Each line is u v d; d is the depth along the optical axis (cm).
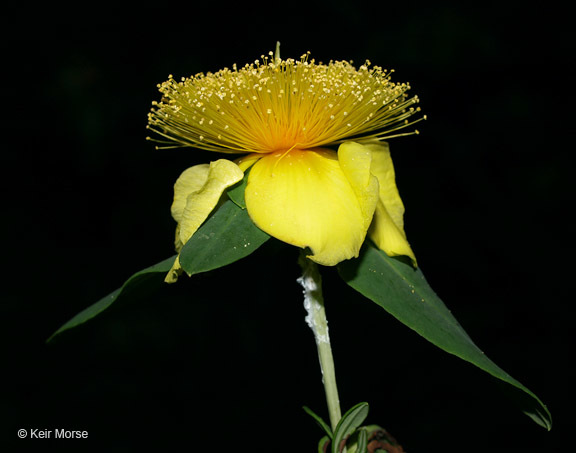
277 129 16
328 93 16
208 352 36
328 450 16
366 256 16
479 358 15
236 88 16
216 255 15
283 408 35
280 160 16
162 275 16
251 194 15
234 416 35
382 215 16
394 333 36
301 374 36
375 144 16
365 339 36
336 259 15
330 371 16
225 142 16
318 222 15
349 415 16
